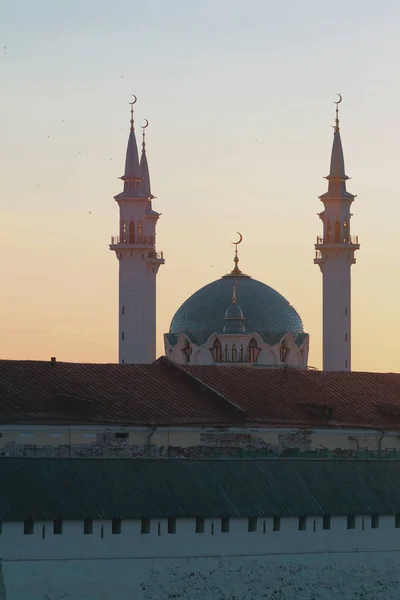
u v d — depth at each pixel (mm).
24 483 194250
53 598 191625
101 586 194750
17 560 190000
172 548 199625
